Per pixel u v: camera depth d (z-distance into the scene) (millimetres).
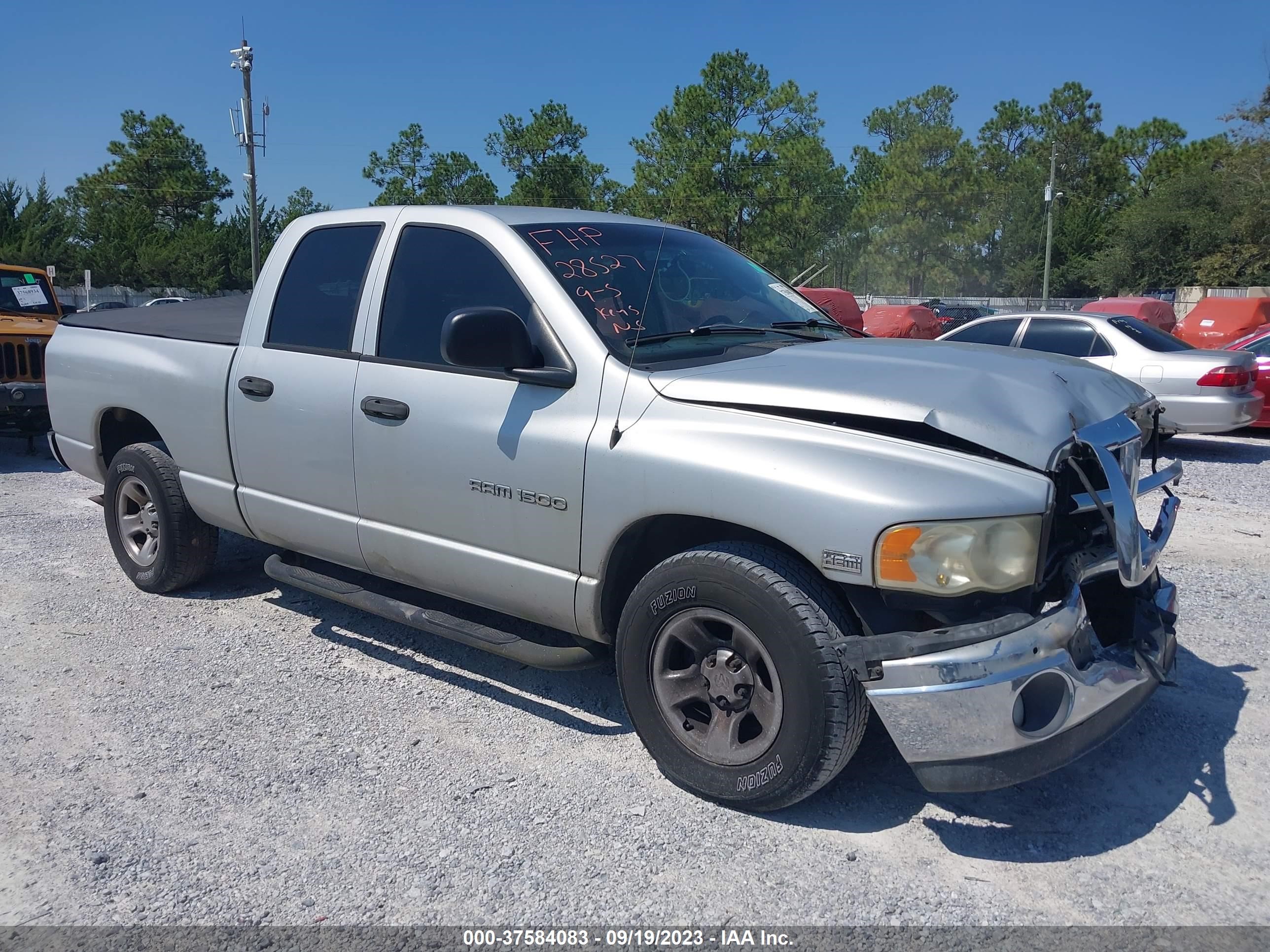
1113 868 2820
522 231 3697
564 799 3207
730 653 3033
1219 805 3152
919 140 66875
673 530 3352
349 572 4801
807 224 53969
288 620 4906
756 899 2682
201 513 4852
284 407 4180
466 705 3938
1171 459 9906
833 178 55969
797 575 2863
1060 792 3238
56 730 3705
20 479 8625
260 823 3074
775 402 2982
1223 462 9781
